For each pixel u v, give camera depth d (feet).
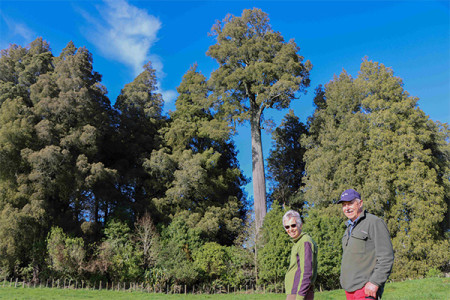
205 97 144.56
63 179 105.19
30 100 120.57
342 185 117.39
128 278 98.07
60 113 111.65
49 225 104.32
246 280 103.96
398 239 107.14
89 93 121.80
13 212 94.89
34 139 108.17
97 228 109.19
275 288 99.14
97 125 121.29
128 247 102.12
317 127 144.36
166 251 102.32
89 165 107.14
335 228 108.58
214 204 132.57
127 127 142.00
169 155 131.44
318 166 125.59
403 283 73.26
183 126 140.97
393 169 114.83
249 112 133.90
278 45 132.77
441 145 128.26
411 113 123.03
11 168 104.47
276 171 158.51
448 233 115.24
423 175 113.19
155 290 95.55
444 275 104.47
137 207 119.44
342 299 58.75
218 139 139.95
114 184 123.95
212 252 105.50
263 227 111.65
